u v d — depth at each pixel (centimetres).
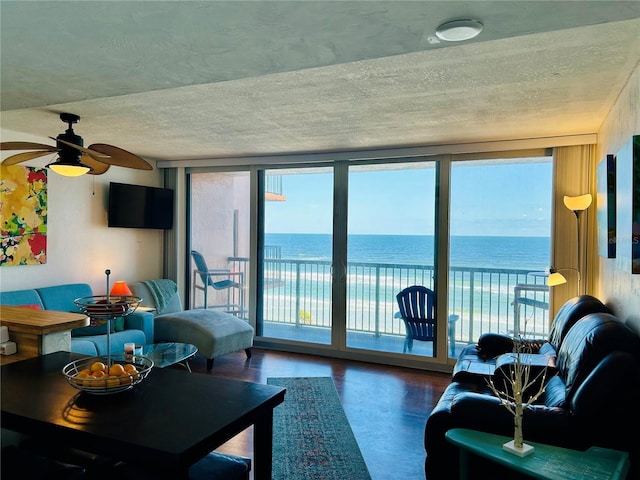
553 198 415
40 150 345
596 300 309
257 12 138
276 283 557
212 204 595
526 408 212
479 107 322
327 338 529
